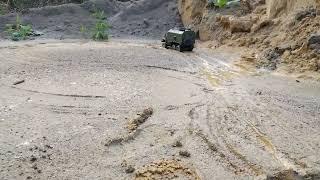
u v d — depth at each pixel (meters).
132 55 18.72
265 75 14.77
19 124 9.06
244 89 12.60
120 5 32.97
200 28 25.03
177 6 30.59
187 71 15.34
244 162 7.41
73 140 8.18
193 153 7.70
